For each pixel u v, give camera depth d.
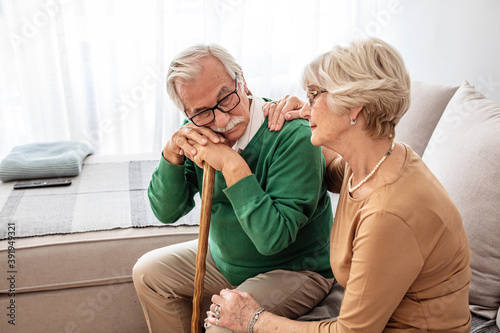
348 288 1.03
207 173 1.25
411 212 0.96
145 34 2.83
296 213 1.21
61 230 1.75
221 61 1.19
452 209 1.03
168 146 1.34
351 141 1.04
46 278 1.71
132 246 1.74
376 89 0.95
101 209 1.88
